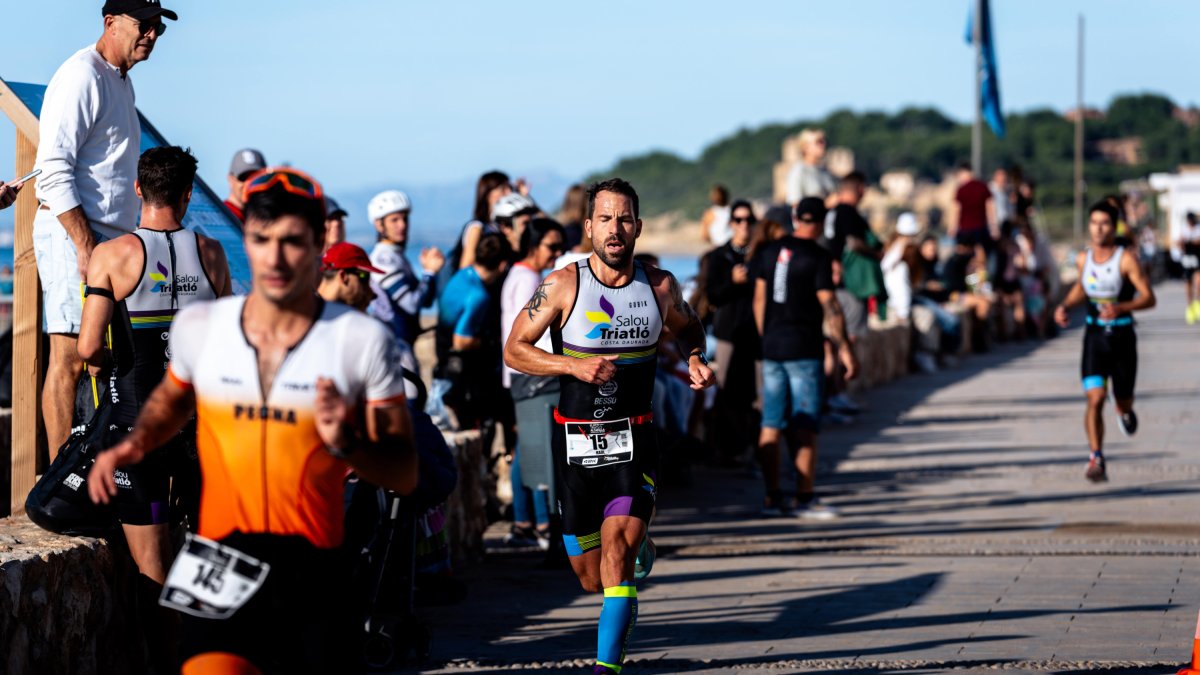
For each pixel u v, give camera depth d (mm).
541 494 24578
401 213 24812
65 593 14039
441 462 16812
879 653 17312
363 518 15117
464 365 25297
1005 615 19281
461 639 18422
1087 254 30016
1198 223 83438
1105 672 16109
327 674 10500
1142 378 53750
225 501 10289
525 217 26266
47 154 15914
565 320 15586
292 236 9844
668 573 22938
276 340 10117
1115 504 28547
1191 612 19188
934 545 24766
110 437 14414
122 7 16312
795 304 27984
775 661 17016
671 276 16109
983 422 42875
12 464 17484
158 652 15031
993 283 72062
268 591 10320
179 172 14523
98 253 14297
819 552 24453
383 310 22266
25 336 17516
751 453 34125
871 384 52406
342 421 9773
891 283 58625
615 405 15602
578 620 19547
